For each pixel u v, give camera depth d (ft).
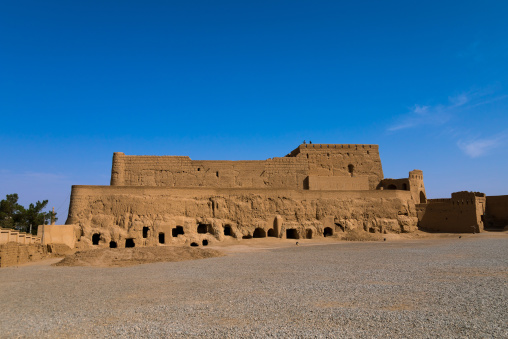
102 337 48.88
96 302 68.69
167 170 259.80
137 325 53.16
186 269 111.24
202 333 49.06
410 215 256.93
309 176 276.21
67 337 49.32
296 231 231.91
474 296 63.00
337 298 65.51
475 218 235.61
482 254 124.98
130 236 200.23
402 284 76.02
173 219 210.59
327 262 118.01
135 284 86.69
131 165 257.34
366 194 253.03
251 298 67.46
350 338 45.62
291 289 74.49
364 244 189.78
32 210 209.87
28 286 87.86
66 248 177.99
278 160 277.85
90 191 211.20
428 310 55.83
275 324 51.75
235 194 232.94
